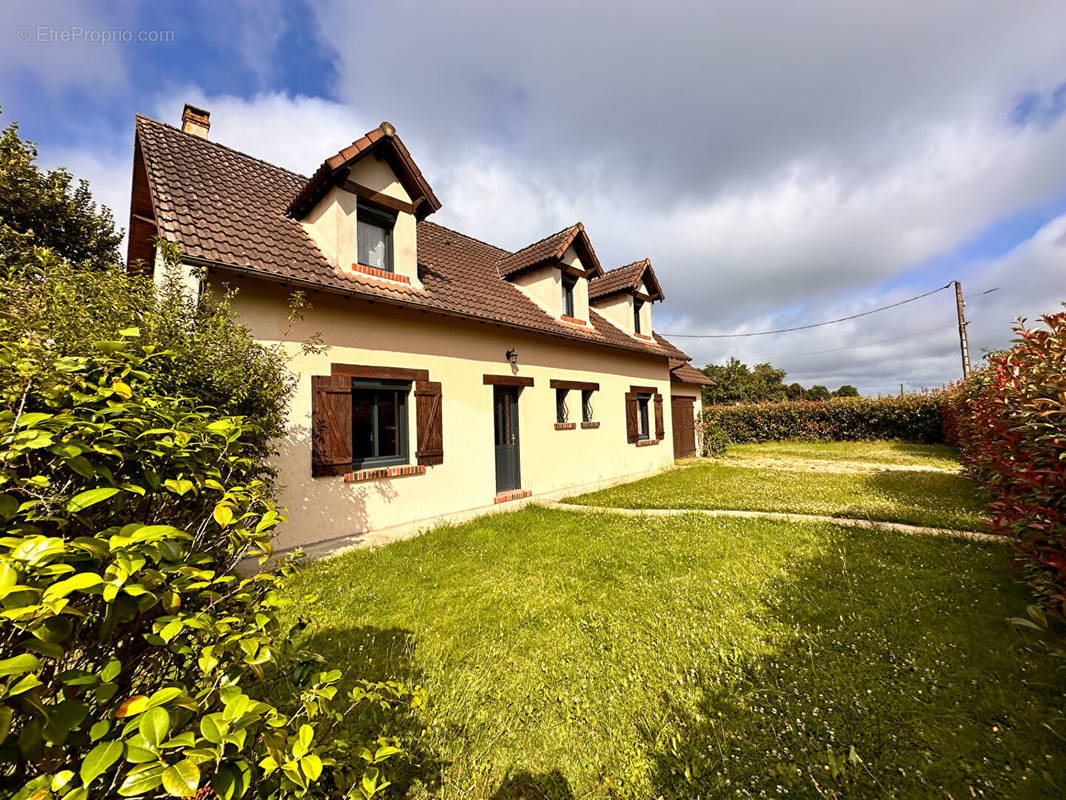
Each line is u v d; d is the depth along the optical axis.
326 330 6.13
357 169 6.66
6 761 0.79
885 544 4.88
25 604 0.77
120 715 0.83
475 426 8.17
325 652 3.17
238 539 1.45
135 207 7.34
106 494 1.09
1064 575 2.51
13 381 1.25
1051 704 2.26
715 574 4.41
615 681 2.80
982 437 5.19
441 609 3.88
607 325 12.99
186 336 3.80
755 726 2.34
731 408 22.58
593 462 11.09
